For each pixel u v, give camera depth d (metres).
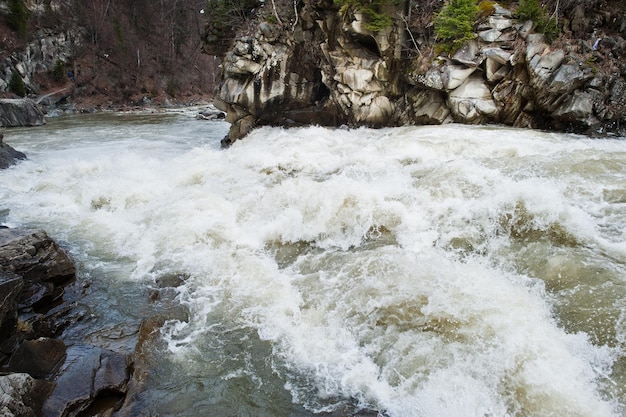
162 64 52.19
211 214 8.02
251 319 5.20
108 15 48.56
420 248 6.20
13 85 35.28
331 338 4.78
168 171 11.28
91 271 6.44
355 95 14.87
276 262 6.53
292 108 17.28
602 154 8.30
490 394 3.84
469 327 4.44
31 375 3.97
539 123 12.05
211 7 20.31
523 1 11.92
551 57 11.26
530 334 4.29
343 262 6.02
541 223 5.93
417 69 13.50
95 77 43.59
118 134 22.75
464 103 12.56
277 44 16.59
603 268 4.94
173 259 6.71
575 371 3.94
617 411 3.59
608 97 11.02
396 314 4.82
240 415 3.85
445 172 7.80
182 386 4.18
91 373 4.04
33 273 5.56
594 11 11.68
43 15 40.78
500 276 5.33
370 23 13.77
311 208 7.27
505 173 7.75
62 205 9.38
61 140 20.34
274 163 11.00
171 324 5.15
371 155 10.47
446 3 13.20
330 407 3.91
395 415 3.80
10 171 12.82
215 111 36.28
